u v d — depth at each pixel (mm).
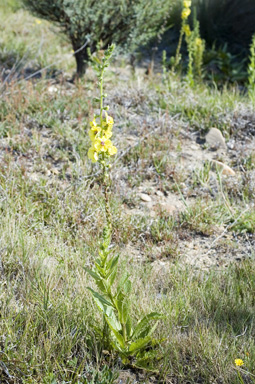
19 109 5859
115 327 2818
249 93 7000
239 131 6012
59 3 6562
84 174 4895
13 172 4750
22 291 3230
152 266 3801
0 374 2643
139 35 7086
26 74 7223
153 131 5785
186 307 3254
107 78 7258
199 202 4707
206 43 9430
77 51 6672
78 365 2820
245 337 3041
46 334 2912
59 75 7176
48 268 3506
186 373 2838
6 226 3809
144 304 3215
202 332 3041
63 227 4188
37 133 5547
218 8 9617
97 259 2740
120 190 4793
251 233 4484
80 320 3012
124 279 2816
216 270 3883
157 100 6645
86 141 5430
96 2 6543
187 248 4258
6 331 2832
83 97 6363
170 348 2936
